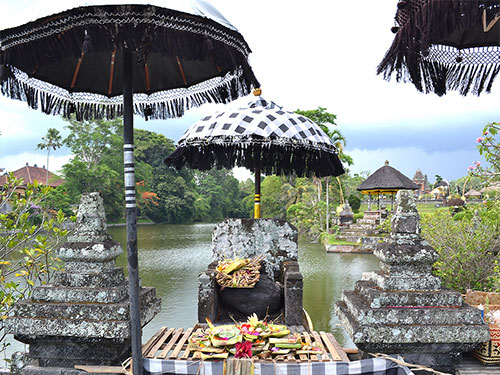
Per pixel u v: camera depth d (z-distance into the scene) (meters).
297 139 3.89
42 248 3.92
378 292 2.62
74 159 47.19
